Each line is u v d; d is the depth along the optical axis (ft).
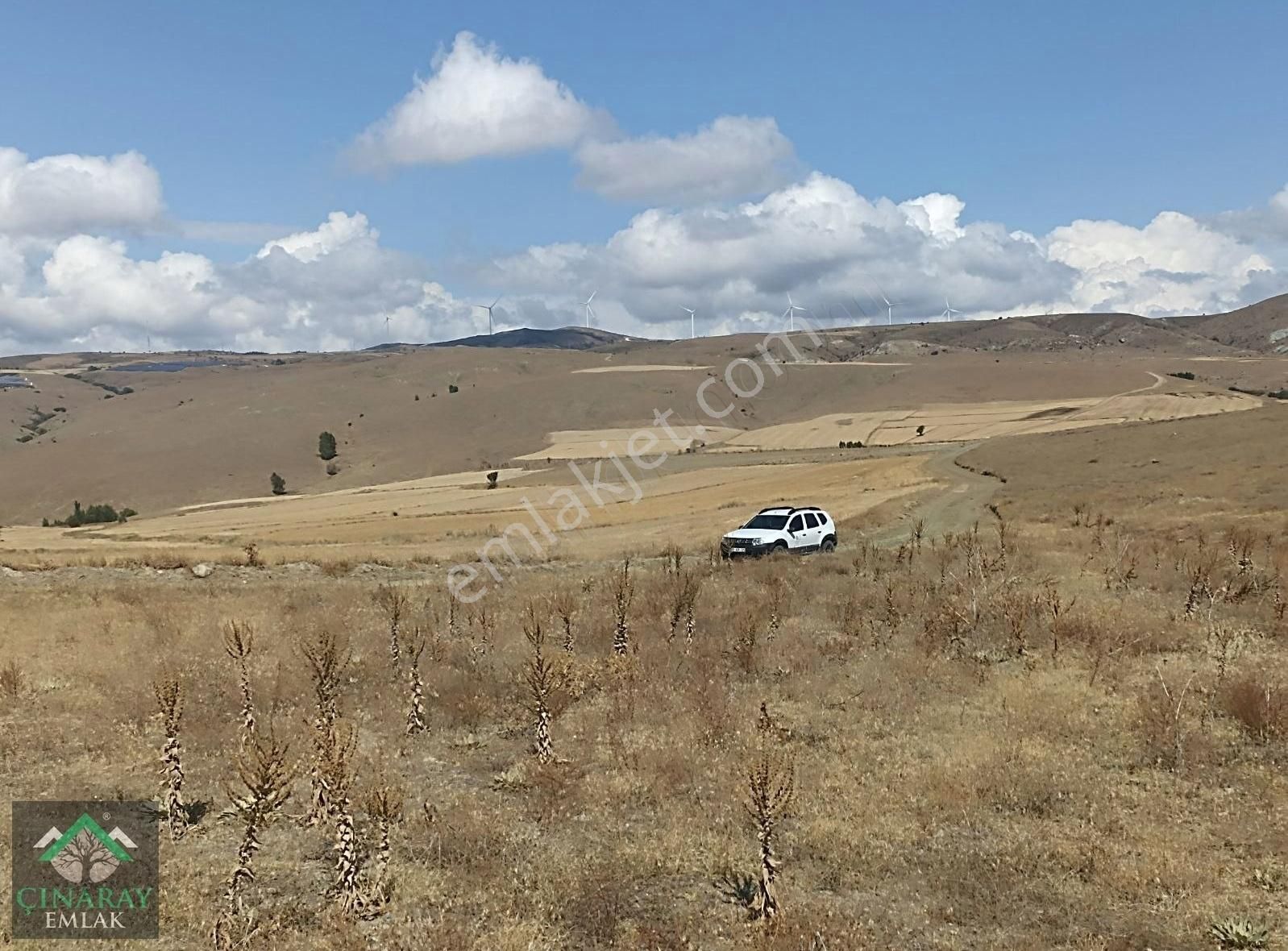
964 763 32.71
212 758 36.45
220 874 26.30
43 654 57.00
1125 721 36.68
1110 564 76.79
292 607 74.79
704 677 45.57
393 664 49.34
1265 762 32.53
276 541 166.81
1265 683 39.47
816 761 33.63
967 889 24.26
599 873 25.52
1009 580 68.69
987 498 169.78
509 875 25.50
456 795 31.76
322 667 44.75
